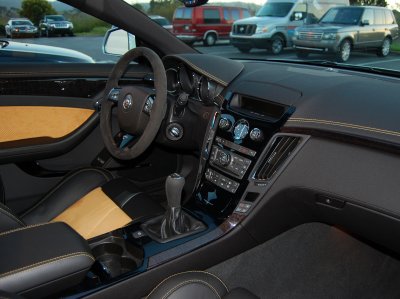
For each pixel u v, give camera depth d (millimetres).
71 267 1184
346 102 1695
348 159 1637
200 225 1791
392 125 1547
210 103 2074
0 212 1446
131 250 1645
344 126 1620
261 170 1816
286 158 1762
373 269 2219
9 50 3887
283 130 1765
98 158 2555
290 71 2068
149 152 2545
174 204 1704
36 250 1183
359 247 2303
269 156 1799
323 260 2191
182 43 2420
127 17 2219
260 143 1819
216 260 1776
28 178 2373
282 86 1874
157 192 2664
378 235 1726
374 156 1583
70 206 2029
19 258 1149
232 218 1820
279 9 8203
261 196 1808
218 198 1905
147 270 1535
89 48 4535
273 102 1823
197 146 2238
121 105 1959
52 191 2100
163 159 2662
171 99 2133
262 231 1889
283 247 2070
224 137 1935
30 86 2307
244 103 1952
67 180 2127
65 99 2414
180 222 1729
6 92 2250
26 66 2291
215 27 11188
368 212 1637
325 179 1686
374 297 2074
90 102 2492
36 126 2348
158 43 2346
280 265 2062
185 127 2145
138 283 1510
